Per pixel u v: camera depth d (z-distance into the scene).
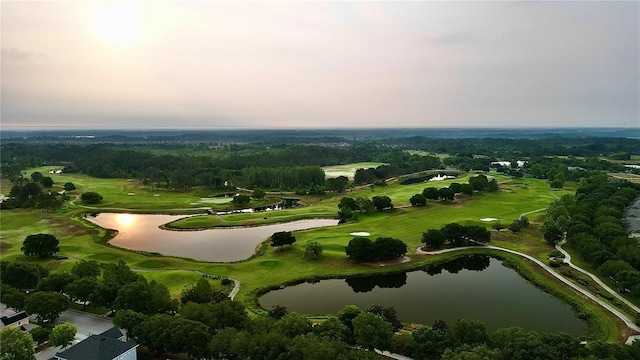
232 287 94.25
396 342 63.62
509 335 56.38
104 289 75.31
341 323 62.81
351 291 94.75
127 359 56.28
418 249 121.38
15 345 57.34
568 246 121.31
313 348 52.41
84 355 53.62
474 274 105.81
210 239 140.88
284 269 106.00
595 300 84.88
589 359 48.81
